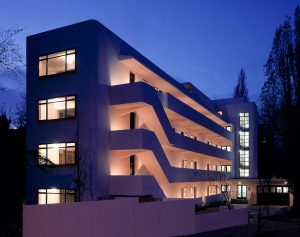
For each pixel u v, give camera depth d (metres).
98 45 25.16
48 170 25.66
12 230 15.65
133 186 24.53
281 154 44.03
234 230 24.27
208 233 22.20
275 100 41.41
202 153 39.88
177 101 33.62
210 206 40.09
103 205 14.91
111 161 25.89
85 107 25.08
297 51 40.41
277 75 41.47
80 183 23.84
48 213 13.66
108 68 26.14
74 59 25.98
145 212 17.31
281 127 40.41
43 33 27.62
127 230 15.98
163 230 18.59
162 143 30.12
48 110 26.84
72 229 13.92
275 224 29.33
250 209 42.78
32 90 27.72
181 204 20.23
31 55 28.06
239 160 56.06
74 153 25.31
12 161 17.81
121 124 27.52
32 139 27.28
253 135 55.72
